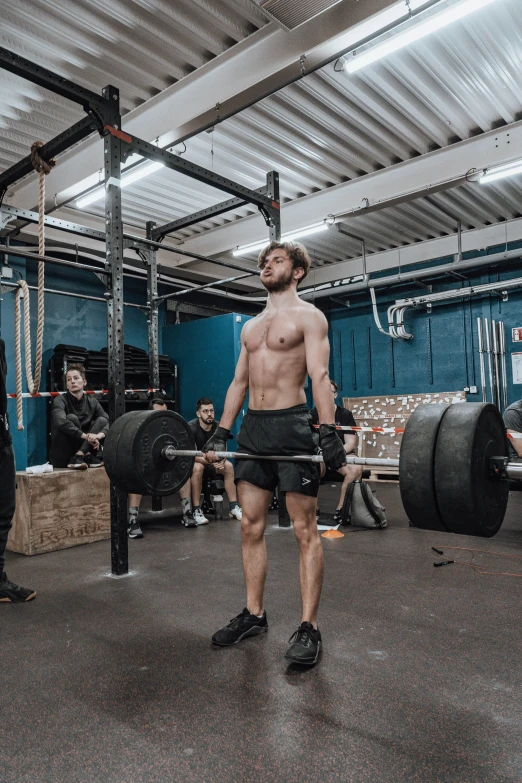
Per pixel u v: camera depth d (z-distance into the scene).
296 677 1.74
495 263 6.88
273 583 2.75
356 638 2.05
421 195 5.09
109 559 3.34
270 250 2.02
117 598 2.58
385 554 3.32
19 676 1.80
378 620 2.23
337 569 2.99
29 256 2.70
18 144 4.66
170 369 7.39
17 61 2.60
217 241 6.75
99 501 3.91
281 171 5.30
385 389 7.95
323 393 1.85
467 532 1.52
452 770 1.26
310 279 8.42
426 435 1.51
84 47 3.53
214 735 1.43
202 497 4.90
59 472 3.71
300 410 1.96
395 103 4.22
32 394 2.99
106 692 1.67
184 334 7.55
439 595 2.54
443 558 3.21
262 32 3.45
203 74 3.77
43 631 2.20
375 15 3.02
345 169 5.31
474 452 1.45
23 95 3.93
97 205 5.89
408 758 1.31
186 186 5.58
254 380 2.02
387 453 7.22
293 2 2.92
